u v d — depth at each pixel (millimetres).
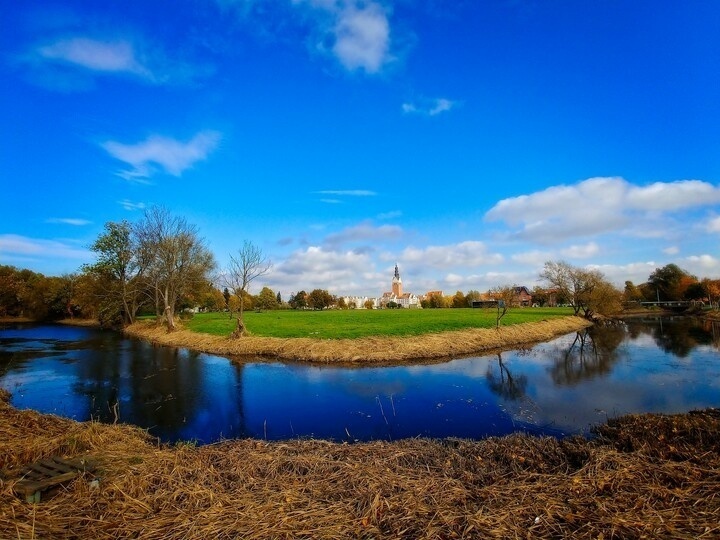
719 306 70812
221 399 13656
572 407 12219
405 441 8680
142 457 6738
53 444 7141
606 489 5316
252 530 4438
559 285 52656
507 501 5066
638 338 31531
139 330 41094
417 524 4562
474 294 101500
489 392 14180
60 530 4387
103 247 44281
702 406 12180
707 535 4129
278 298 110125
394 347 21906
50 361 22062
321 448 7777
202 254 47250
